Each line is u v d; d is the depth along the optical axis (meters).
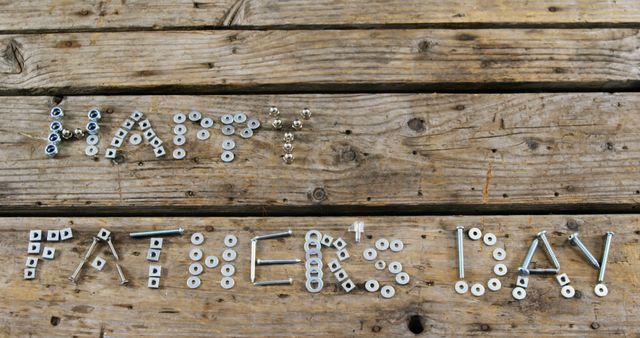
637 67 1.19
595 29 1.21
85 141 1.14
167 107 1.16
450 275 1.07
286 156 1.12
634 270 1.07
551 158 1.13
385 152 1.13
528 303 1.05
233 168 1.12
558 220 1.10
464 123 1.15
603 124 1.15
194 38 1.21
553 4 1.23
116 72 1.19
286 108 1.16
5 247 1.09
